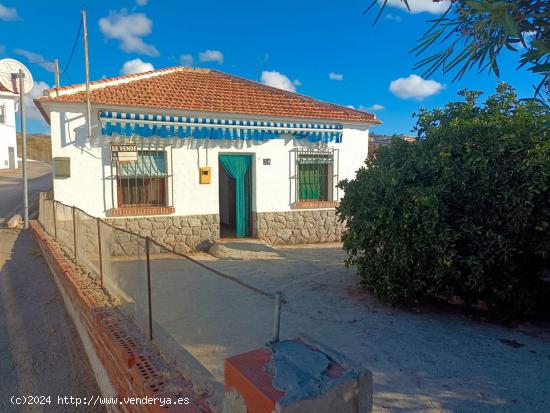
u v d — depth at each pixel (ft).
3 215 47.70
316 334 14.76
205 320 9.03
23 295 21.67
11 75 40.65
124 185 31.12
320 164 38.24
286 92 42.22
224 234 37.40
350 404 5.01
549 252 15.21
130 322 12.09
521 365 12.34
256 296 11.02
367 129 39.55
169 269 10.05
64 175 28.84
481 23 4.50
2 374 13.91
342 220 19.79
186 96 34.73
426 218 15.87
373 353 13.14
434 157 17.48
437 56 5.00
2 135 110.73
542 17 4.22
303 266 26.73
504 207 15.57
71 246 23.29
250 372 5.32
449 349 13.51
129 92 32.71
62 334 16.88
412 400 10.34
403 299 18.15
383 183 17.42
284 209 36.45
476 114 21.80
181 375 8.64
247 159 35.73
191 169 32.68
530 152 15.28
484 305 17.37
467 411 9.89
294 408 4.54
